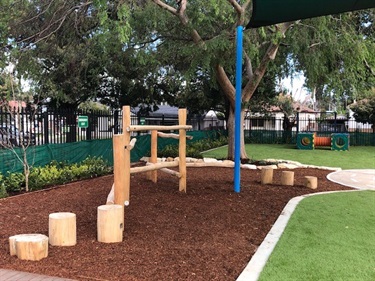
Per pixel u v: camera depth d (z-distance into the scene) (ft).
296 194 25.36
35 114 31.17
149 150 48.14
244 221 18.28
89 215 18.75
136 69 54.29
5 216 18.37
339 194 25.49
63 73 50.88
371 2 20.18
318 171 38.50
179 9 34.27
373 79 45.88
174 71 55.83
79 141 35.68
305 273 11.84
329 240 15.31
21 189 25.18
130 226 16.90
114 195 17.46
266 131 90.53
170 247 14.28
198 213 19.42
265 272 11.92
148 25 37.35
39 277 11.32
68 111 36.11
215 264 12.67
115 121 44.27
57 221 14.08
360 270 12.11
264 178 28.84
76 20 38.42
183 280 11.37
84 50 47.14
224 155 53.36
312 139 68.95
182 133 24.34
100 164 34.12
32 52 40.55
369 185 30.12
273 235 15.94
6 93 31.07
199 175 32.50
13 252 13.03
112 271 11.89
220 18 36.47
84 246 14.15
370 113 90.79
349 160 50.57
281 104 100.22
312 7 21.16
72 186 26.91
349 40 38.01
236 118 25.54
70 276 11.45
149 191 24.29
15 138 28.27
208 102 76.07
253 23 24.39
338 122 95.96
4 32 37.55
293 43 38.27
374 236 15.93
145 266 12.35
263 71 40.98
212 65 38.32
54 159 31.78
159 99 71.46
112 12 34.60
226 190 25.62
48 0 38.32
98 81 58.95
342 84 44.04
